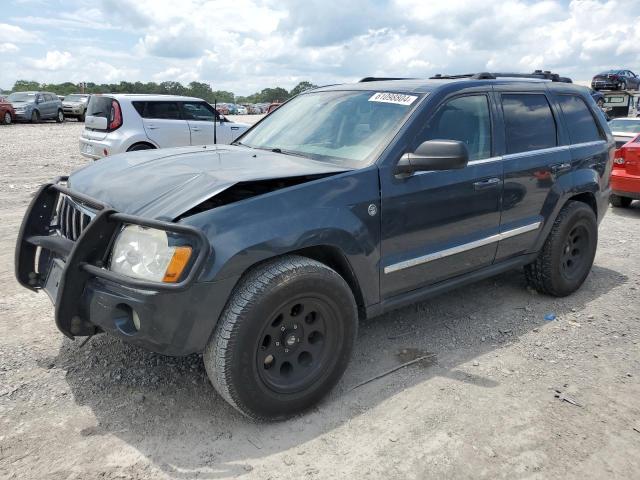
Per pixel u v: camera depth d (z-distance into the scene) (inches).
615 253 252.8
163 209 106.6
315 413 121.6
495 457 108.2
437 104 145.4
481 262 161.0
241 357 107.1
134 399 123.6
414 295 145.3
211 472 102.3
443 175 143.1
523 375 139.7
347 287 122.3
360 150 137.6
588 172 191.3
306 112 164.9
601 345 157.6
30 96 1117.1
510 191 162.6
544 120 180.7
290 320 115.4
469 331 164.9
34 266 132.9
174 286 98.7
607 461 107.9
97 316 106.0
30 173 442.3
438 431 115.8
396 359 146.7
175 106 436.8
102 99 419.5
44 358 139.3
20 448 106.2
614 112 1045.8
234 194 118.5
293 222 113.4
